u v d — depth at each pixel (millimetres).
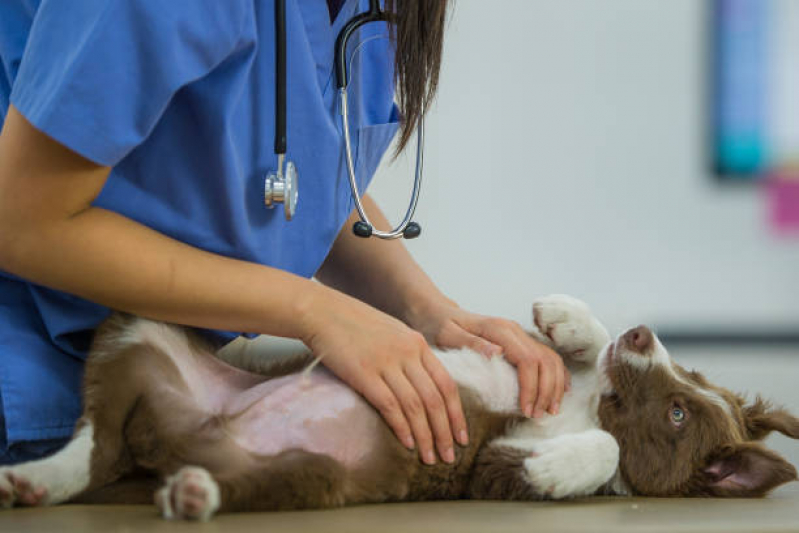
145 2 1396
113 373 1574
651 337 1909
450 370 1854
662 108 5840
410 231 1862
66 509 1420
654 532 1265
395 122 2018
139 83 1409
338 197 1841
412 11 1709
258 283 1584
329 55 1798
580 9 5754
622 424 1850
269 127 1689
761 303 5922
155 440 1560
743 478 1793
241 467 1520
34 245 1430
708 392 1928
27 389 1612
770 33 5758
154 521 1289
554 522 1337
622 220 5906
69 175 1384
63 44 1376
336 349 1604
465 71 5766
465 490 1731
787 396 3879
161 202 1624
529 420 1856
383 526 1274
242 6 1499
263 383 1715
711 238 5910
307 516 1384
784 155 5848
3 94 1677
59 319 1661
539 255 5895
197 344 1742
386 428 1641
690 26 5785
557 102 5816
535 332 2098
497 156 5832
